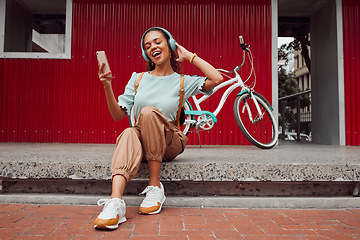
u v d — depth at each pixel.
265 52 4.62
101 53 1.51
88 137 4.55
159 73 1.80
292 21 6.32
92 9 4.70
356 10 4.70
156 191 1.65
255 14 4.67
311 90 5.84
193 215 1.63
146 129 1.58
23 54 4.60
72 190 1.95
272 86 4.56
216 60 4.61
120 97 1.79
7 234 1.28
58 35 8.16
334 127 4.75
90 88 4.60
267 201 1.83
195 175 1.84
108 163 1.84
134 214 1.62
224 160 2.04
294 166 1.85
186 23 4.66
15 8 5.20
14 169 1.86
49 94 4.59
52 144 4.12
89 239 1.23
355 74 4.62
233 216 1.62
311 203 1.83
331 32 4.89
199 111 3.34
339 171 1.84
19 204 1.81
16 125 4.54
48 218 1.53
